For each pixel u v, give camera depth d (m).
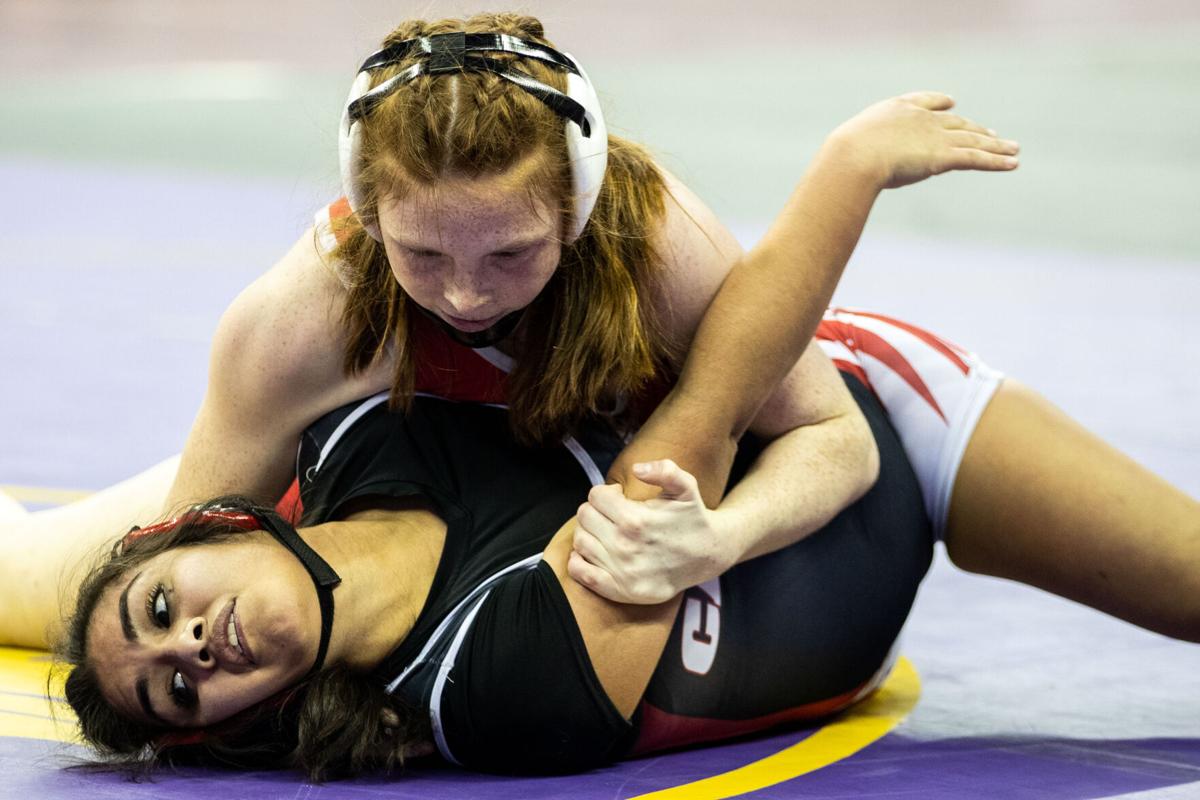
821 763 5.39
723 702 5.52
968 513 6.32
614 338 5.13
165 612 4.96
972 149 5.62
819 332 6.57
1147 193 27.08
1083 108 30.08
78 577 6.40
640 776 5.19
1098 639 7.25
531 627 5.03
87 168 34.69
